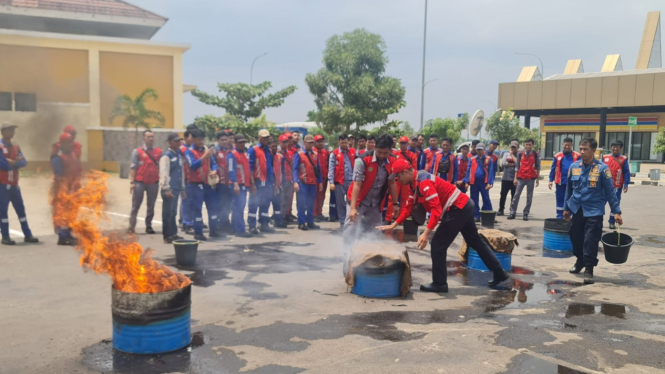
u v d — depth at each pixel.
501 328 4.75
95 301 5.43
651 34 54.72
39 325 4.71
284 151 11.23
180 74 23.12
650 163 35.97
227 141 9.67
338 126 26.03
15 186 8.20
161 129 22.83
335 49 26.27
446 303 5.59
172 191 8.66
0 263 7.01
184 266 7.10
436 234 6.09
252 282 6.33
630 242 6.79
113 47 21.61
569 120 39.06
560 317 5.10
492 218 10.84
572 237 7.04
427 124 33.78
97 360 3.96
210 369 3.82
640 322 4.96
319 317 5.04
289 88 33.78
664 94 33.00
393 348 4.23
